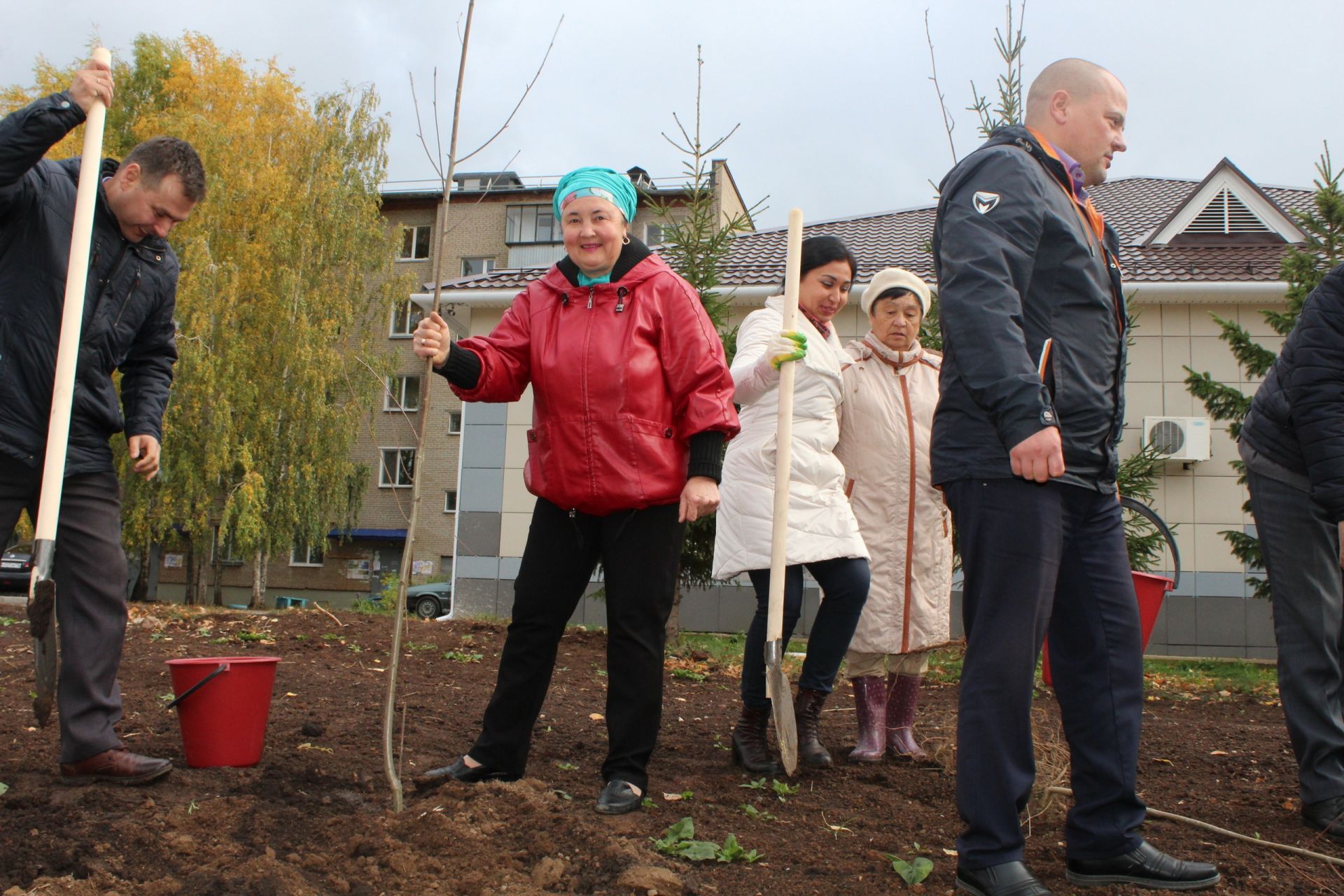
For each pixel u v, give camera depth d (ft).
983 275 7.77
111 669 9.84
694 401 10.05
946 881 8.42
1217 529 46.57
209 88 78.64
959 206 8.20
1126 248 53.78
